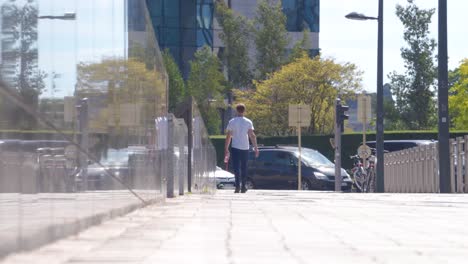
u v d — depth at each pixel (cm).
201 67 16475
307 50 17638
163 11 18062
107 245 1794
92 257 1583
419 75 17025
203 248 1794
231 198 4481
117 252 1673
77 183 1756
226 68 18025
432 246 1912
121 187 2459
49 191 1491
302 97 15125
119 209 2425
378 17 9506
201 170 6322
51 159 1498
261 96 15400
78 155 1759
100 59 2006
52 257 1504
